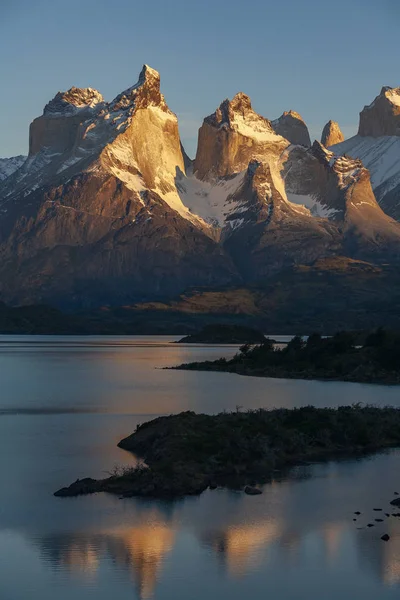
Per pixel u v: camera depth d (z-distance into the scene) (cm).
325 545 10944
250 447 15775
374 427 18250
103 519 12062
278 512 12438
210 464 14950
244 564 10325
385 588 9612
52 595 9362
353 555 10612
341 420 18362
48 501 13012
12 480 14362
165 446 15675
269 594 9412
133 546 10950
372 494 13512
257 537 11325
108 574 9988
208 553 10644
